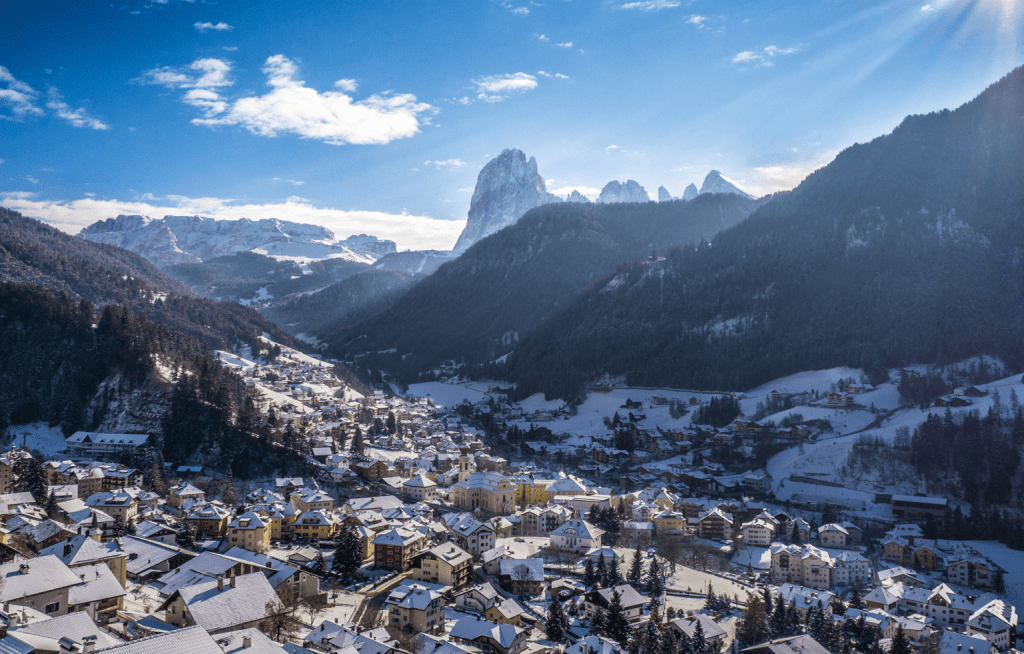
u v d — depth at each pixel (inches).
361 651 5034.5
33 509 7662.4
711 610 7440.9
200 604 4923.7
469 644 5851.4
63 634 3816.4
